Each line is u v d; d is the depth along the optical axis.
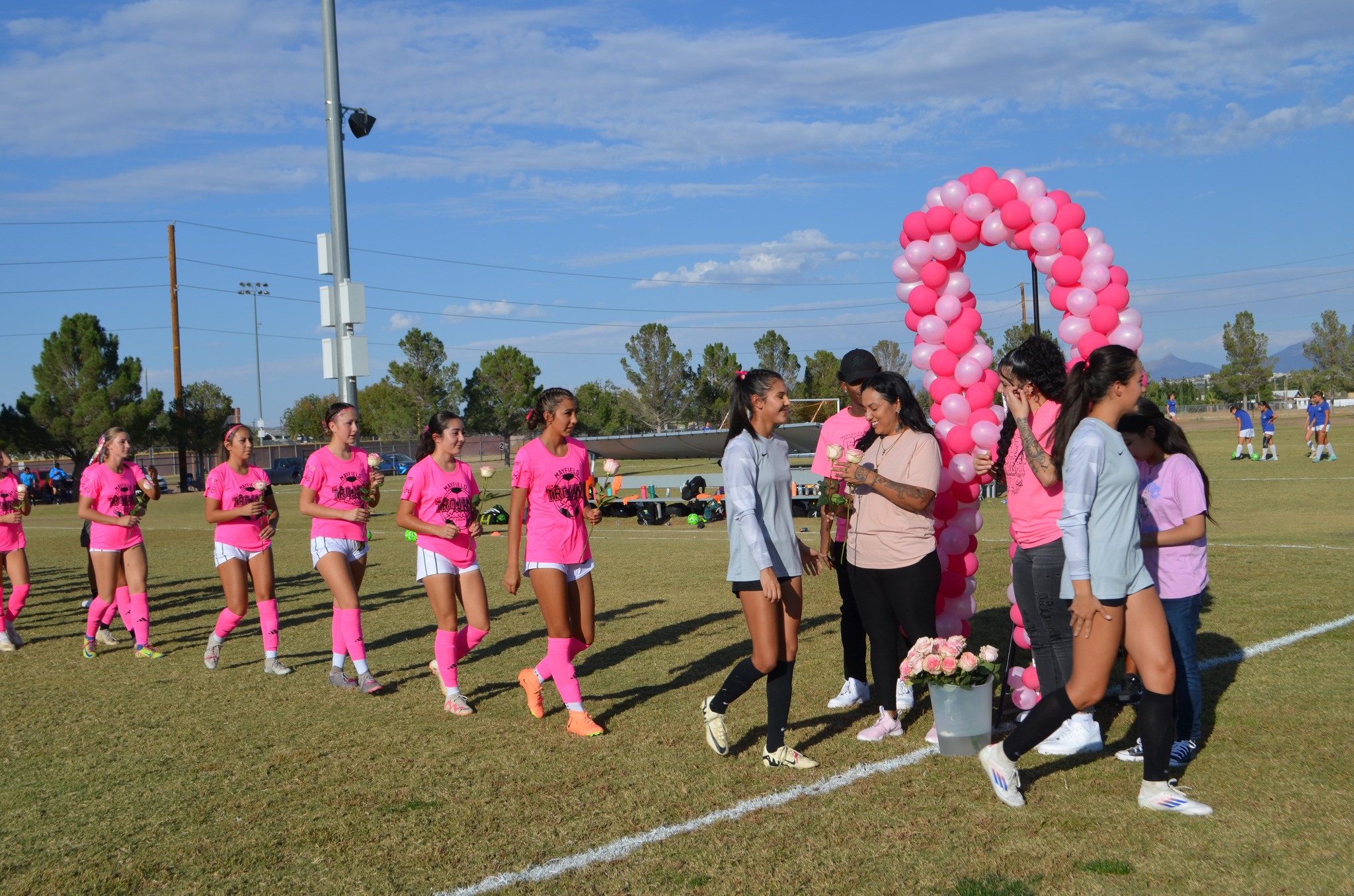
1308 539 11.88
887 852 3.71
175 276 44.31
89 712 6.25
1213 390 100.88
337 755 5.18
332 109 11.09
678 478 25.36
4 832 4.23
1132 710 5.58
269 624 7.27
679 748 5.11
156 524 22.72
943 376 6.23
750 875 3.56
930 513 5.07
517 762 4.97
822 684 6.39
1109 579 3.93
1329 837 3.67
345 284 11.02
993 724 5.42
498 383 61.56
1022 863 3.57
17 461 41.38
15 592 8.63
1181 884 3.36
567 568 5.55
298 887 3.61
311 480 6.61
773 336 66.38
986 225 6.11
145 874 3.76
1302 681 5.70
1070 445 3.99
